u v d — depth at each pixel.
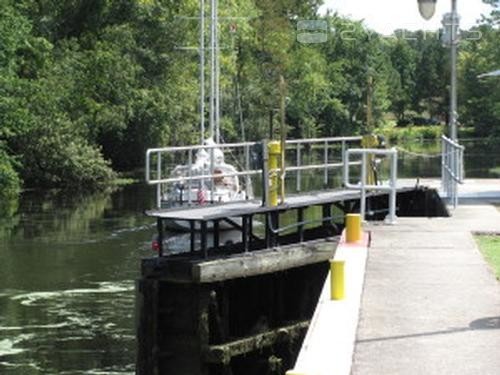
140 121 66.31
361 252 14.47
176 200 30.47
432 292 11.48
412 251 14.59
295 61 96.25
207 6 64.94
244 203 19.56
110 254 30.58
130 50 64.12
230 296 17.23
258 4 91.69
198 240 28.47
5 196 50.16
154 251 29.30
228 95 77.75
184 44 66.12
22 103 46.22
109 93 61.91
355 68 112.06
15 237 34.91
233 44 72.50
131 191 55.69
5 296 24.25
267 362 17.52
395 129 128.12
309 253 18.09
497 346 9.05
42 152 57.69
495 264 13.91
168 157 67.62
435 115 150.75
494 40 70.38
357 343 9.15
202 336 16.22
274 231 18.27
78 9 63.09
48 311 22.55
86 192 55.56
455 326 9.82
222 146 20.08
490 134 91.94
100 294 24.41
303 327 18.08
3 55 43.25
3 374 17.64
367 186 18.53
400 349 8.94
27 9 57.50
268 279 17.81
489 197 23.22
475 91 87.38
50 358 18.75
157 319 16.41
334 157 74.94
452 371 8.27
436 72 150.38
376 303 10.85
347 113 108.44
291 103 95.81
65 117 58.28
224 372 16.45
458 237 16.08
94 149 61.09
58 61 59.00
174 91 66.62
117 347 19.52
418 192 23.09
